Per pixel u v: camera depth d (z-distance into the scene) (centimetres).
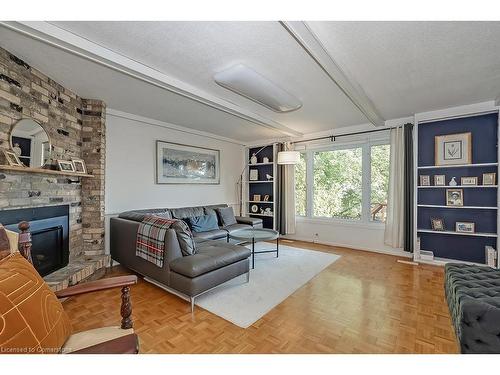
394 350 165
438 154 358
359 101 301
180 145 461
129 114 377
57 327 110
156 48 200
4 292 96
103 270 304
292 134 494
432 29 173
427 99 313
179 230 248
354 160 464
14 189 211
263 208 589
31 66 228
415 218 363
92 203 313
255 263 360
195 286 223
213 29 175
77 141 301
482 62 220
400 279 297
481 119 334
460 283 190
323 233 492
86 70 238
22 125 218
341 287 273
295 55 210
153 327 194
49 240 249
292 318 208
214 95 301
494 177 322
